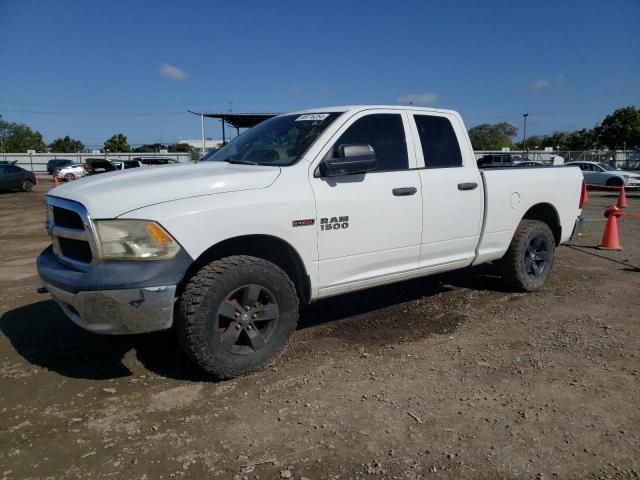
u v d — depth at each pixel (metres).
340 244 4.00
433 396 3.34
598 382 3.53
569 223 6.09
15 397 3.36
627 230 11.01
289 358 3.96
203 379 3.61
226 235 3.39
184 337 3.37
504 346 4.19
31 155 59.31
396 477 2.53
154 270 3.15
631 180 24.91
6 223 13.45
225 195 3.44
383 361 3.90
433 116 4.83
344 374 3.67
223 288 3.39
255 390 3.43
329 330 4.60
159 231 3.17
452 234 4.80
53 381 3.59
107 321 3.18
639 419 3.06
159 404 3.25
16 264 7.70
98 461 2.66
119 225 3.16
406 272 4.54
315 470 2.58
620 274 6.73
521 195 5.43
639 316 4.95
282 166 3.85
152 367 3.80
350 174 4.06
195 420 3.06
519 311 5.11
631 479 2.51
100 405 3.25
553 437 2.87
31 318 4.92
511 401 3.27
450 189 4.71
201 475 2.54
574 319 4.86
